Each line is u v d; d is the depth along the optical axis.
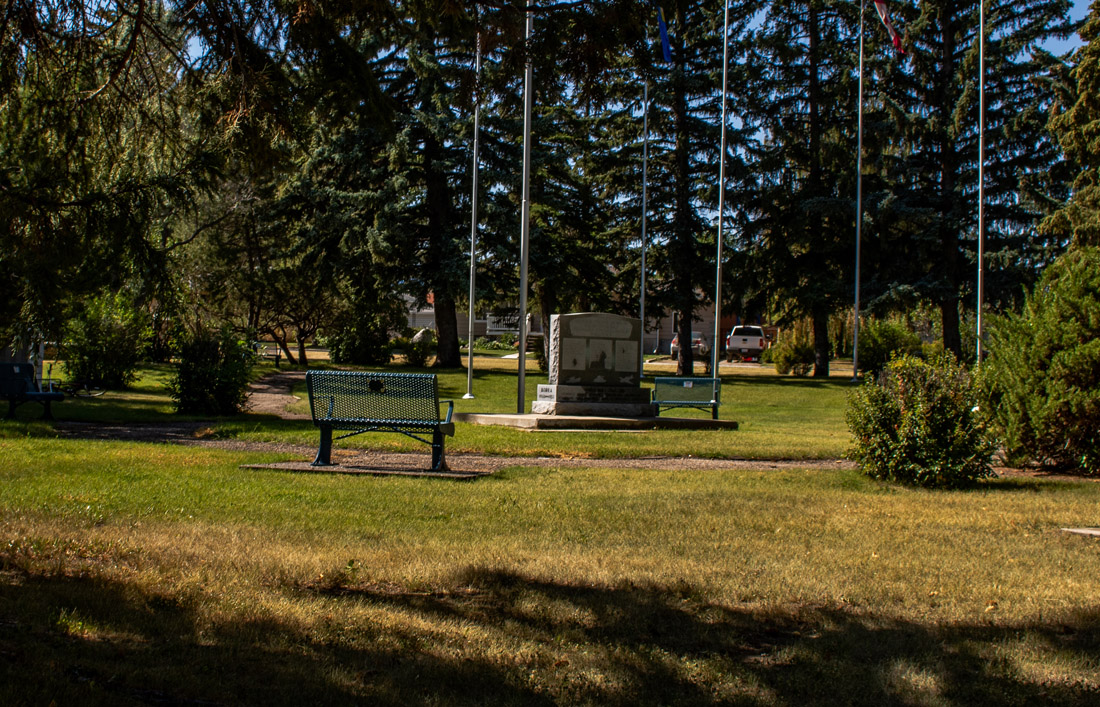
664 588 5.44
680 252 40.97
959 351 39.47
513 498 8.50
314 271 37.72
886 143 39.06
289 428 14.54
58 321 8.26
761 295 43.19
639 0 6.56
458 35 7.23
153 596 4.79
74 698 3.30
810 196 41.19
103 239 6.99
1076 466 12.32
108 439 12.88
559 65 6.95
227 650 4.07
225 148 7.09
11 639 3.97
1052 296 12.66
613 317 18.48
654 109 39.81
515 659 4.15
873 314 41.06
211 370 18.03
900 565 6.18
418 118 34.88
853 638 4.58
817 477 10.85
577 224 42.31
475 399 26.83
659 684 3.90
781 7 41.38
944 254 39.38
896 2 39.12
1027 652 4.40
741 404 28.53
